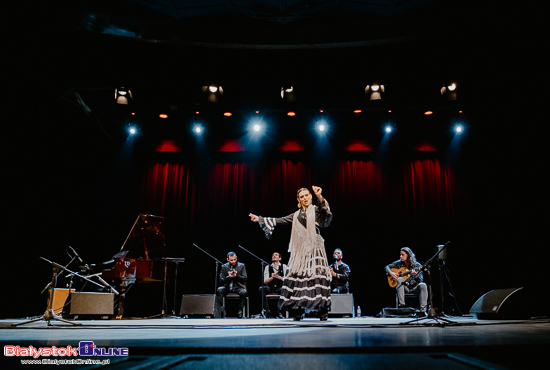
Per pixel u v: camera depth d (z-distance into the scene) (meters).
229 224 8.61
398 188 8.63
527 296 4.70
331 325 3.13
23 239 6.74
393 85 7.05
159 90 7.22
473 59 6.42
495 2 5.52
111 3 5.93
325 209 3.98
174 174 8.91
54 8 5.58
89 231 8.15
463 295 7.98
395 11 6.25
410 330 2.60
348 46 6.58
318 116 8.21
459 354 1.37
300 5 6.27
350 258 8.33
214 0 6.15
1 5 5.23
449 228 8.35
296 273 3.94
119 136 8.86
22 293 6.77
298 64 6.96
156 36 6.35
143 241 7.31
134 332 2.58
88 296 5.33
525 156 7.55
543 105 6.66
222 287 7.16
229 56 6.84
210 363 1.26
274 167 8.83
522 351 1.51
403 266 7.04
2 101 6.14
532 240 7.44
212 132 8.96
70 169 7.73
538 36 5.66
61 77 6.66
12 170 6.45
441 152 8.77
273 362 1.27
